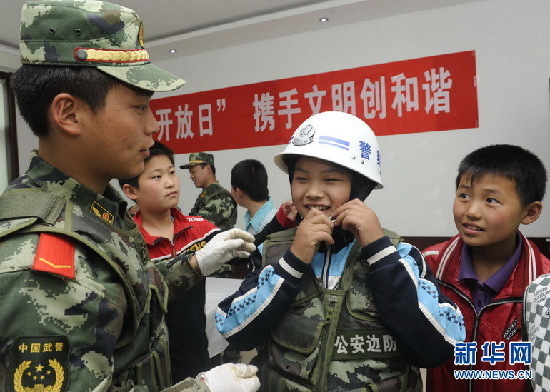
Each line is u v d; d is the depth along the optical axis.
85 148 0.62
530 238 2.72
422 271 0.82
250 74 3.68
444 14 2.96
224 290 2.08
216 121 3.87
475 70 2.89
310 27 3.35
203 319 1.37
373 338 0.77
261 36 3.52
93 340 0.53
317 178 0.84
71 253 0.55
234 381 0.64
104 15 0.59
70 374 0.50
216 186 2.85
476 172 0.92
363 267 0.82
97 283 0.55
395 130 3.15
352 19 3.19
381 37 3.17
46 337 0.49
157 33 3.61
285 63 3.54
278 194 3.62
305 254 0.78
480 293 0.98
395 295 0.73
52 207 0.58
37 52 0.58
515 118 2.80
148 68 0.63
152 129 0.67
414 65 3.07
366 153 0.86
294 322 0.81
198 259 0.94
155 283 0.75
